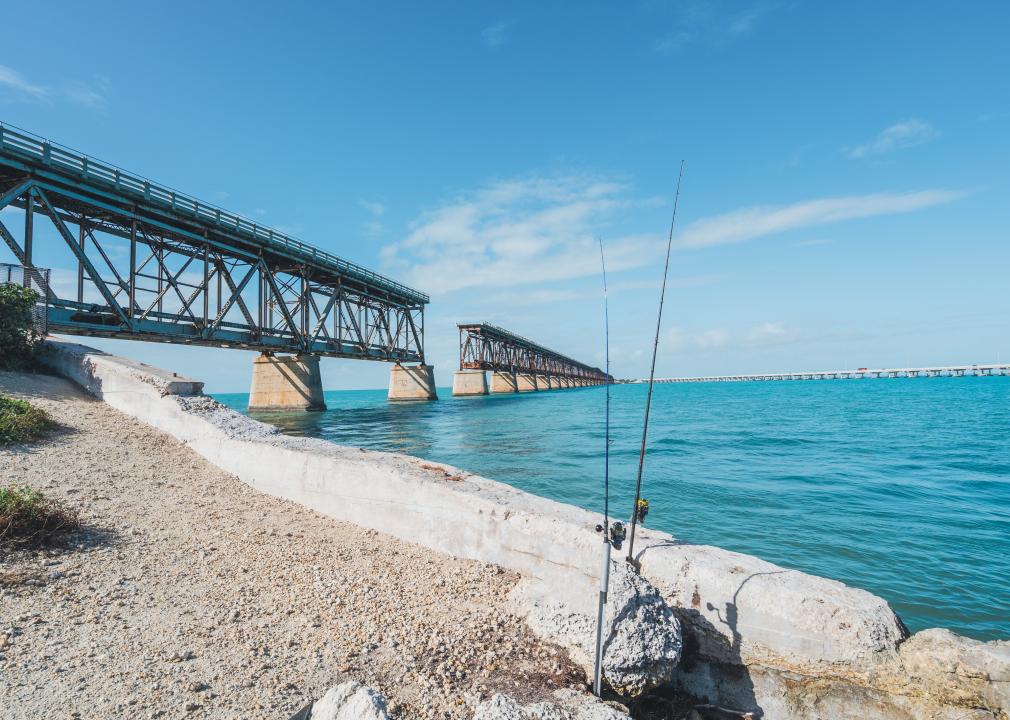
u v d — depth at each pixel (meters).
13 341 12.91
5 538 5.52
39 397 10.91
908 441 27.61
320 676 4.17
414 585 5.99
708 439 29.50
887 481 17.23
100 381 12.02
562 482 17.42
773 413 49.78
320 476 8.34
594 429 36.41
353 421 44.03
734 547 10.60
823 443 27.30
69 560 5.54
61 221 22.44
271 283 37.75
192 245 31.14
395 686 4.14
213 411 10.91
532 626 5.04
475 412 56.25
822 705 4.53
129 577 5.45
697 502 14.40
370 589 5.82
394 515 7.49
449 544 6.87
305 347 41.81
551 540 5.93
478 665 4.50
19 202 22.03
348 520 7.98
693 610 5.14
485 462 22.05
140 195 25.70
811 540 10.99
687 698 4.95
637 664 4.30
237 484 9.07
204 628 4.68
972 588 8.48
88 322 24.41
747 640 4.89
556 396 105.56
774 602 4.83
